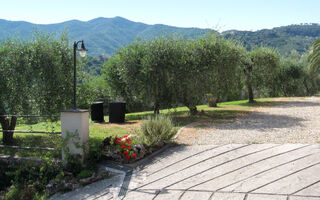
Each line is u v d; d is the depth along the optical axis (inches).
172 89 472.1
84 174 209.5
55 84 297.3
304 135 271.9
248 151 222.4
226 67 482.3
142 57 480.1
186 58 460.1
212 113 542.9
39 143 304.5
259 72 792.9
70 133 227.8
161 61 450.0
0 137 358.3
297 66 1148.5
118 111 461.1
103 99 773.3
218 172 186.7
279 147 224.2
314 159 185.6
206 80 474.0
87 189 190.9
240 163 197.8
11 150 277.6
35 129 403.5
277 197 139.3
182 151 245.0
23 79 289.7
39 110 299.9
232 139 272.2
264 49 797.9
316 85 1299.2
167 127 275.9
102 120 483.2
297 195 138.7
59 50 309.3
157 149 258.2
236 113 532.1
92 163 227.9
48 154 241.0
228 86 503.5
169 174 196.1
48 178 224.5
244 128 343.9
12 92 291.7
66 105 314.3
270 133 296.0
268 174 170.9
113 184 191.2
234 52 500.4
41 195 204.2
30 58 292.4
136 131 301.1
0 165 248.7
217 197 149.4
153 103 497.4
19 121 312.2
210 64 466.6
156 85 459.2
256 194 145.9
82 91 328.5
